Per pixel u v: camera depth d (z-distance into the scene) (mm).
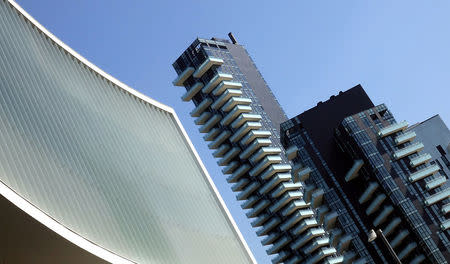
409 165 138125
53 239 44000
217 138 181000
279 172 176500
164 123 88312
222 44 195500
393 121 143250
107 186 61500
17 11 61375
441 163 154875
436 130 158000
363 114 143500
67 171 54438
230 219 88125
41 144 52000
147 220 66500
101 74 76000
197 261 72812
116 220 59281
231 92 179250
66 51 69375
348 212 146500
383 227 141625
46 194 48000
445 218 134125
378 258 142000
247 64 199375
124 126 75000
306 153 154000
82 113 65125
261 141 176500
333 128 154125
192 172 88000
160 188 75062
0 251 43469
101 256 49688
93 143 63812
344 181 148500
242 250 85938
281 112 196625
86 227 52219
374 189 139625
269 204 175875
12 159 45344
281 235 174875
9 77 52438
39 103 56094
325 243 169750
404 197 135250
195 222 78938
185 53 187000
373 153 138750
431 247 132375
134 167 71250
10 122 48344
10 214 39906
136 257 58875
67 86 65062
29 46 60469
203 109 183500
